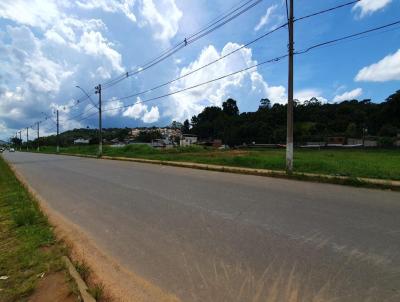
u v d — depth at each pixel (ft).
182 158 92.63
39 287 13.84
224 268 14.82
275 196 31.35
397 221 21.57
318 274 13.71
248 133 336.90
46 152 245.45
